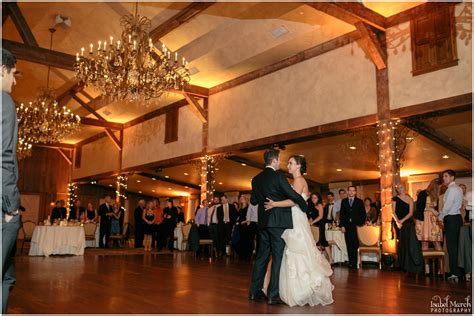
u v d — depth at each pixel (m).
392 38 6.80
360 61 7.23
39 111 9.88
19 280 4.43
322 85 7.82
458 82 5.90
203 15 8.32
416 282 4.62
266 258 3.39
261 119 9.07
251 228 8.16
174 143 11.86
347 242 6.49
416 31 6.47
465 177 11.17
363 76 7.16
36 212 16.69
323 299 3.20
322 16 7.12
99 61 6.78
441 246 5.90
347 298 3.50
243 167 13.02
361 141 9.27
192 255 9.06
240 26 8.21
